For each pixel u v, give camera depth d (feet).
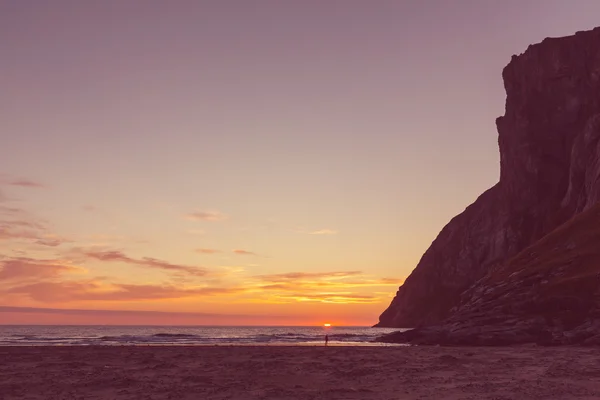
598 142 439.22
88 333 580.30
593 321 221.87
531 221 556.92
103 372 111.24
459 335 237.45
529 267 295.89
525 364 127.44
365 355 160.35
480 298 291.38
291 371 113.39
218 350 182.39
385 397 78.69
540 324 231.71
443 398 77.25
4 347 197.36
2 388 87.56
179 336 424.46
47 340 329.93
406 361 137.80
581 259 271.69
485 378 99.86
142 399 77.36
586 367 118.11
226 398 78.13
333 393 82.48
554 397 77.20
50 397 79.15
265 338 387.55
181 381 96.73
